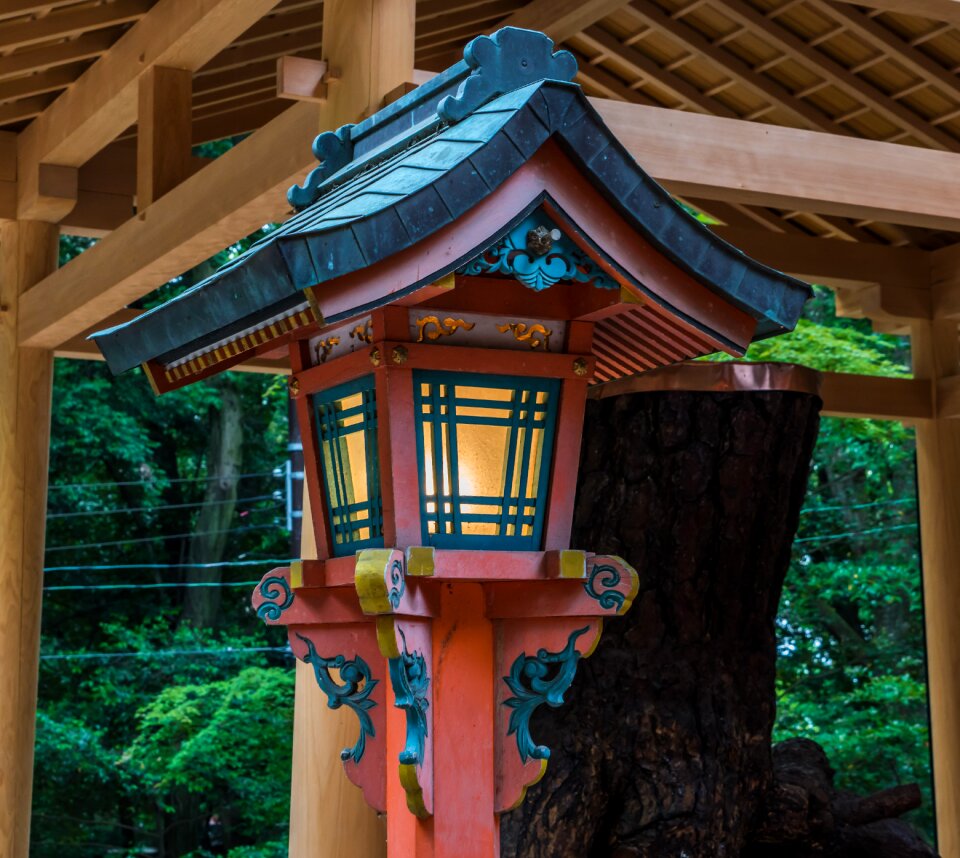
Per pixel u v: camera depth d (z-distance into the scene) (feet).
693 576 14.38
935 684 22.26
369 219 6.37
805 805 14.93
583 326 7.77
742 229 21.39
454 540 7.50
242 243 47.16
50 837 42.06
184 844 42.91
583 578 7.54
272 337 7.54
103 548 46.14
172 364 8.41
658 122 12.21
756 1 19.04
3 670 20.12
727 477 14.34
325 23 12.62
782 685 41.73
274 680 38.96
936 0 12.98
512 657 7.88
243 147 14.49
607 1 18.22
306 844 12.32
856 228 22.79
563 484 7.72
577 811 13.88
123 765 40.19
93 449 43.50
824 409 21.81
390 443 7.32
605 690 14.20
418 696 7.48
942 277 22.34
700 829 13.87
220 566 45.52
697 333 7.70
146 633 42.91
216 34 16.06
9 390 20.79
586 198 6.93
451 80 8.04
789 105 20.49
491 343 7.63
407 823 7.81
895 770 37.93
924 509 22.61
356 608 7.91
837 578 40.50
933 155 13.11
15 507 20.51
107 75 18.24
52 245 21.09
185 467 48.42
